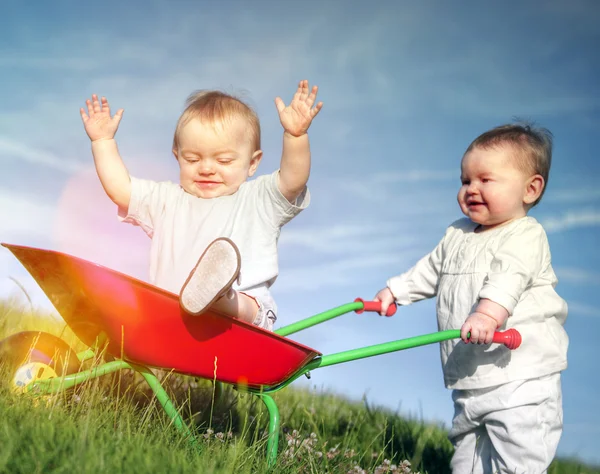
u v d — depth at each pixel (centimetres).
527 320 359
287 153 352
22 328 441
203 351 293
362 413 495
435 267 409
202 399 393
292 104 347
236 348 290
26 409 265
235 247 277
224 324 285
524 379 352
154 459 231
